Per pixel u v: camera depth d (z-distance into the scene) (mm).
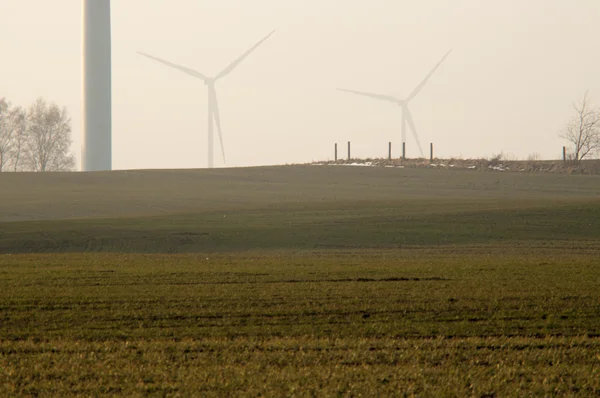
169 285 86688
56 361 54594
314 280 90875
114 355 56094
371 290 82812
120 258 119625
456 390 48656
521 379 51062
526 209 173625
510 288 84125
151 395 47531
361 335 62938
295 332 63719
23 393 47781
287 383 49562
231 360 54688
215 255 126312
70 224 164250
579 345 59562
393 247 135500
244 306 73812
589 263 108500
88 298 77688
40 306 73500
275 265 107438
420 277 93250
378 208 184875
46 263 110188
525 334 63312
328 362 54531
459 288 84188
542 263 108750
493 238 142750
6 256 122312
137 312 70875
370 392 48031
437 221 161000
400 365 53969
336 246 137250
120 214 194500
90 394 47594
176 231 154000
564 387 49438
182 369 52469
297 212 180250
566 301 76188
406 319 68500
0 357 55438
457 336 62656
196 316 69562
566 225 154500
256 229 155375
